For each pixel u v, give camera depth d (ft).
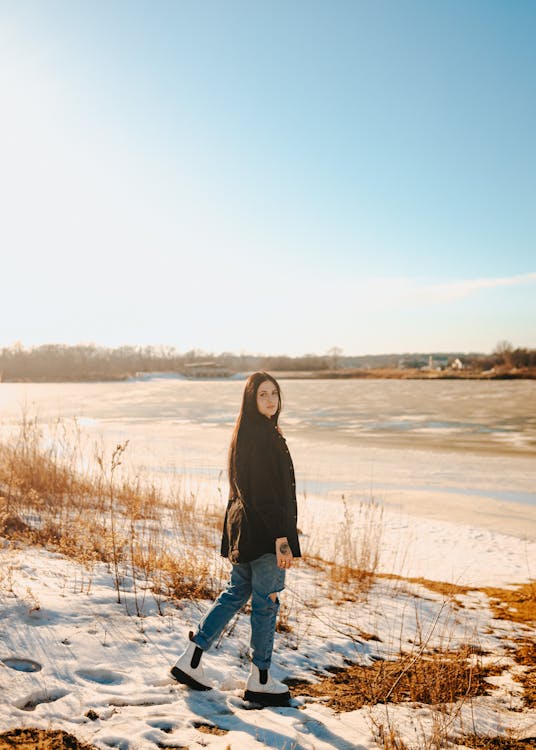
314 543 30.27
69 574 16.25
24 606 12.80
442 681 13.17
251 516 10.75
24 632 11.68
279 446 10.69
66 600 13.79
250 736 9.54
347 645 15.69
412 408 152.76
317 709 11.23
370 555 28.09
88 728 9.05
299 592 20.47
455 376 485.56
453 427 103.65
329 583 22.43
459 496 46.57
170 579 17.81
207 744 9.10
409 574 26.20
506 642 17.49
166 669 11.62
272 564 10.84
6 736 8.40
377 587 23.02
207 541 24.32
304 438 87.61
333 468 60.23
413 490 49.03
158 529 25.32
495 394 228.63
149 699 10.38
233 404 176.14
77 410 146.10
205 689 11.08
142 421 115.55
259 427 10.78
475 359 603.67
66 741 8.55
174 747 8.91
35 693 9.76
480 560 28.99
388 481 53.21
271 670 13.00
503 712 12.32
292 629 16.26
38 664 10.73
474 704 12.60
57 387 374.22
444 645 16.84
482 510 41.75
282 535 10.41
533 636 18.19
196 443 78.59
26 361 599.16
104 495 30.22
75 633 12.14
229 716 10.25
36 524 21.88
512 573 26.66
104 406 165.89
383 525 36.50
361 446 78.18
